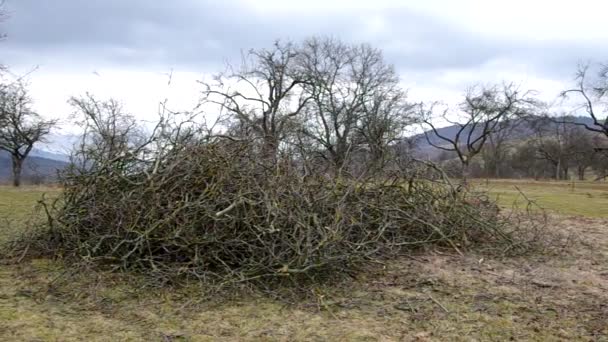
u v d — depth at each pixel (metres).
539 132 50.06
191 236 5.46
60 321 4.26
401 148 9.07
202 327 4.22
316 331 4.19
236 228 5.60
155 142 6.41
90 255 5.73
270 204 5.54
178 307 4.67
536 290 5.54
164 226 5.55
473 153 43.53
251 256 5.38
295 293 5.04
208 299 4.87
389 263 6.45
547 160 60.47
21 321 4.23
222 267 5.50
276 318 4.46
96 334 4.01
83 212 6.13
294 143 7.02
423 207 7.63
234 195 5.69
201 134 6.45
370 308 4.79
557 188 32.38
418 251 7.24
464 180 8.82
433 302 5.00
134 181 6.20
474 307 4.88
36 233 6.48
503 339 4.09
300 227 5.36
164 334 4.04
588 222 11.84
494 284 5.74
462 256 7.07
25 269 5.80
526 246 7.57
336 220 5.60
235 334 4.09
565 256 7.40
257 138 6.64
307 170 6.60
